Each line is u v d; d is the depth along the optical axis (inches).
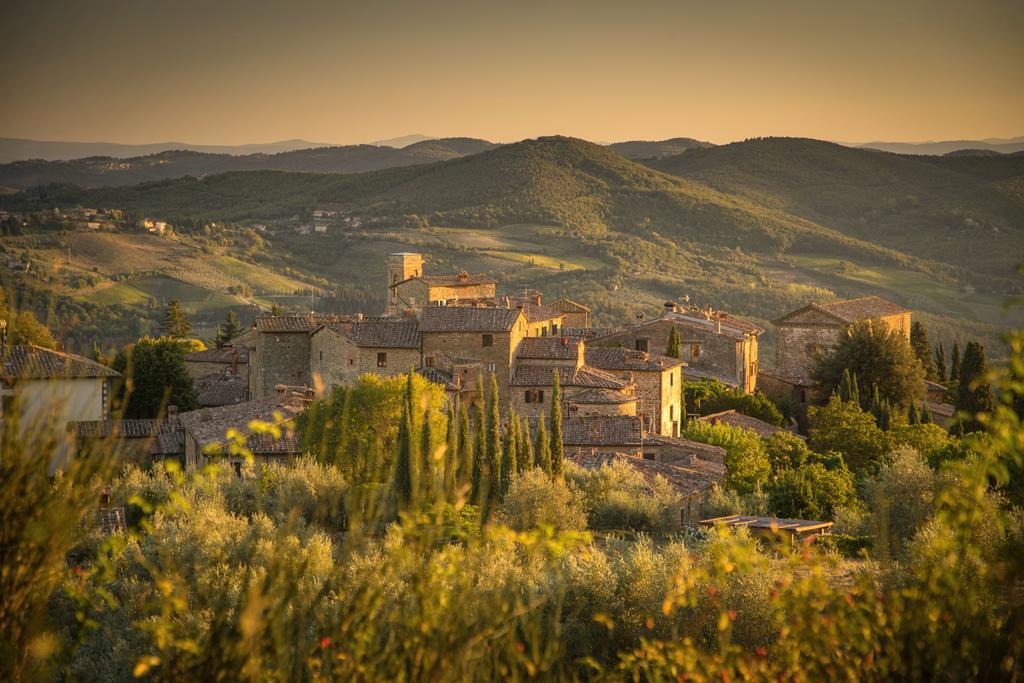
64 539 724.7
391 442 2389.3
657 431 5009.8
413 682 792.9
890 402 6102.4
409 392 2583.7
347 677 781.3
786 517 3558.1
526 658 895.7
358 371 4923.7
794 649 900.6
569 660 1459.2
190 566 1326.3
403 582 977.5
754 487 3853.3
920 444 4820.4
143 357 5093.5
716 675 956.0
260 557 1290.6
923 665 844.6
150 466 3668.8
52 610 1389.0
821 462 4606.3
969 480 832.9
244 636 764.6
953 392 6855.3
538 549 1503.4
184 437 3969.0
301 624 794.8
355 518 835.4
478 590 920.3
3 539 713.0
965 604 842.2
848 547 2546.8
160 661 784.9
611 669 1464.1
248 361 5615.2
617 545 2130.9
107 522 1844.2
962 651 836.0
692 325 6446.9
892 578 1056.8
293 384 5260.8
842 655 879.7
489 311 4933.6
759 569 1423.5
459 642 811.4
